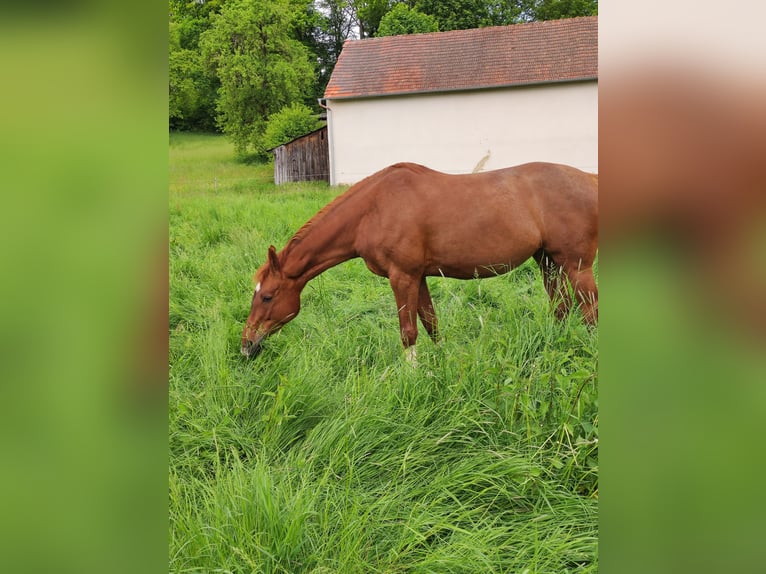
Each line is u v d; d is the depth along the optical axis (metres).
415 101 12.98
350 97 13.02
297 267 3.45
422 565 1.80
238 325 3.69
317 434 2.46
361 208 3.40
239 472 2.12
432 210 3.30
